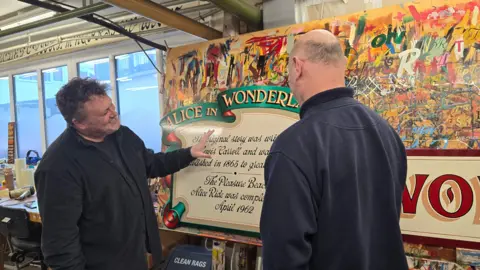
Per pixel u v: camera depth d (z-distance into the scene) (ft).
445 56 4.27
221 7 5.83
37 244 8.57
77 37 10.05
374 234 2.94
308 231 2.76
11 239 9.23
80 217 4.88
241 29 7.19
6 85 13.43
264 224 2.89
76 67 11.18
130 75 10.11
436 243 4.34
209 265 6.28
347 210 2.82
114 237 4.99
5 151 13.87
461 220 4.21
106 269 4.96
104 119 4.84
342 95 3.13
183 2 7.90
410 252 4.56
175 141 6.29
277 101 5.33
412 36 4.45
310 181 2.81
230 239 5.62
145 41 7.18
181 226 6.10
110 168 5.00
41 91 12.23
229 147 5.70
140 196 5.36
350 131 2.97
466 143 4.19
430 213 4.38
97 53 10.57
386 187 2.94
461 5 4.19
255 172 5.44
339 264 2.83
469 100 4.17
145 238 5.46
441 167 4.31
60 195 4.60
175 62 6.36
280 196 2.81
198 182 5.95
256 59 5.53
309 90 3.17
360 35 4.75
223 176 5.72
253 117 5.53
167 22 6.06
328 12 5.92
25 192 9.80
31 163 12.12
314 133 2.92
